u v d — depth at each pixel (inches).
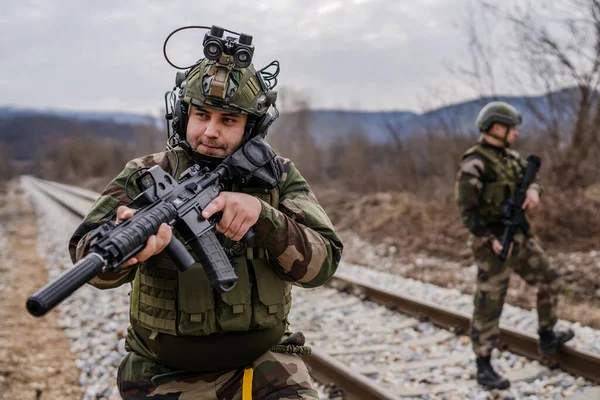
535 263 159.5
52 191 1380.4
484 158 156.9
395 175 576.4
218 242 71.2
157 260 75.9
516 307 224.7
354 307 231.3
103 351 183.2
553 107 364.8
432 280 279.7
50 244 452.8
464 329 193.6
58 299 51.9
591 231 302.0
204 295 75.0
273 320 78.4
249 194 78.8
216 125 75.5
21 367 174.2
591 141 343.3
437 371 164.7
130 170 77.1
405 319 212.5
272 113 80.5
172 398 78.2
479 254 156.1
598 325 198.4
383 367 168.7
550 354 161.6
